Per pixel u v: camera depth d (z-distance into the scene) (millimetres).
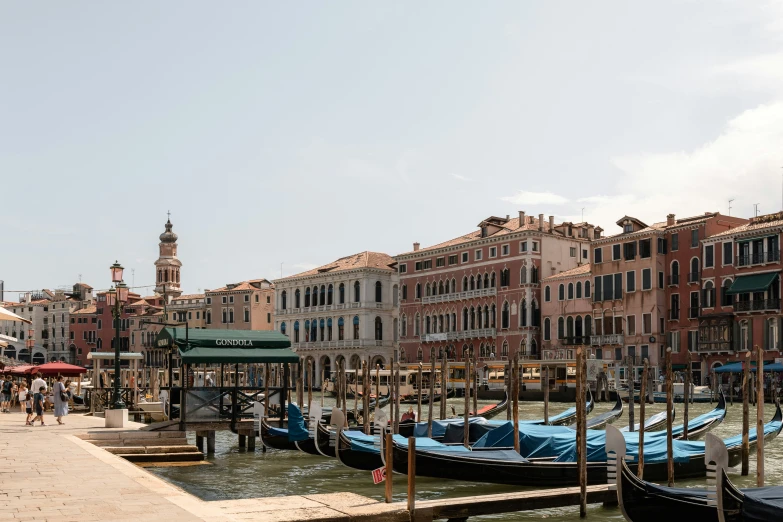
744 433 19766
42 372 35094
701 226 59344
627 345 62938
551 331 68875
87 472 14570
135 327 117812
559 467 17578
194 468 21953
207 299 106562
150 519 10383
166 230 132375
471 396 61219
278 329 95875
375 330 85688
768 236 54531
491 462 17438
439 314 78750
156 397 42156
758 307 54531
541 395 56531
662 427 26047
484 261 74125
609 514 15492
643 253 62344
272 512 11719
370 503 12648
